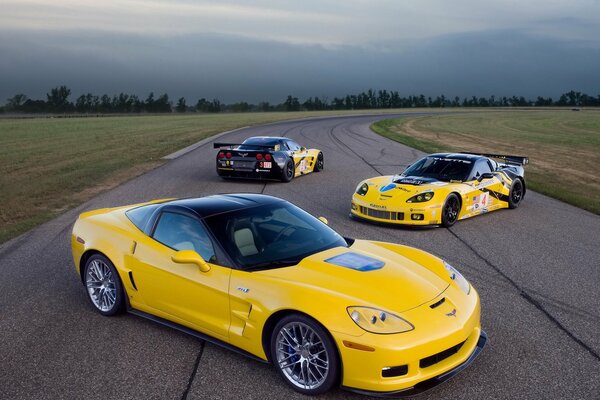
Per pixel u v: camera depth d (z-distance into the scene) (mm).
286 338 3871
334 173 16375
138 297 4914
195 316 4469
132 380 3965
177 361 4262
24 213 10070
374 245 4957
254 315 3980
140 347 4508
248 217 4676
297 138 31156
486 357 4395
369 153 22828
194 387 3869
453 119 69875
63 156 20766
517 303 5652
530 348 4566
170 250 4676
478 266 6980
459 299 4117
